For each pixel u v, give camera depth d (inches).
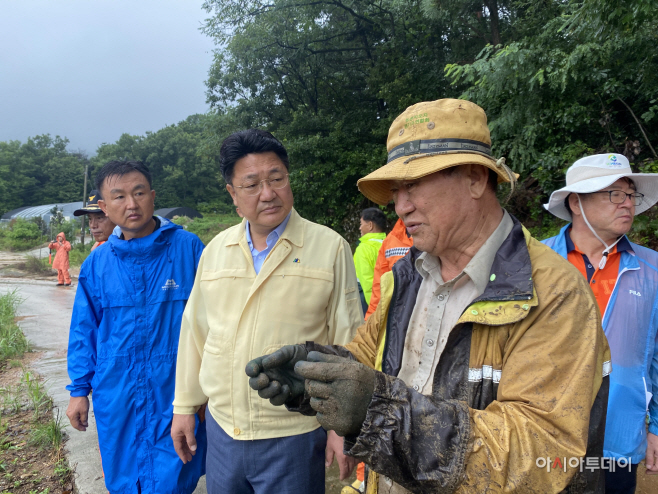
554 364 33.4
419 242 42.7
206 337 77.7
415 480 31.2
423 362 44.5
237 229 74.5
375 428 32.1
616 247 75.9
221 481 68.0
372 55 480.4
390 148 44.5
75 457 119.8
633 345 71.1
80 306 94.0
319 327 69.8
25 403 158.6
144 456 85.7
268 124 547.2
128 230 90.3
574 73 211.0
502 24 403.9
